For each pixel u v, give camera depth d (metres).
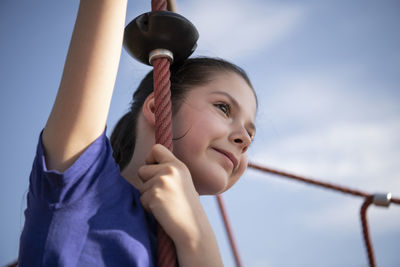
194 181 1.12
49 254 0.88
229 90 1.22
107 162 0.97
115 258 0.90
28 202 0.96
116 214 0.94
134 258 0.90
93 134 0.93
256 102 1.32
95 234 0.91
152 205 0.95
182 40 1.08
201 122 1.13
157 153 1.00
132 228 0.94
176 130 1.15
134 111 1.31
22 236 0.94
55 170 0.90
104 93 0.92
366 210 1.95
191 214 0.95
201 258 0.93
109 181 0.96
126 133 1.28
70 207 0.90
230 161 1.13
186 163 1.11
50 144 0.91
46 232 0.89
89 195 0.93
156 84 1.06
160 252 0.93
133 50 1.10
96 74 0.91
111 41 0.92
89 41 0.91
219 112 1.17
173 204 0.94
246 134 1.17
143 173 1.01
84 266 0.87
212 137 1.12
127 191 1.01
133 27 1.06
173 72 1.28
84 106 0.90
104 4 0.92
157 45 1.07
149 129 1.22
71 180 0.89
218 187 1.12
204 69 1.26
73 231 0.89
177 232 0.93
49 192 0.90
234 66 1.33
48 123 0.92
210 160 1.11
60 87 0.92
